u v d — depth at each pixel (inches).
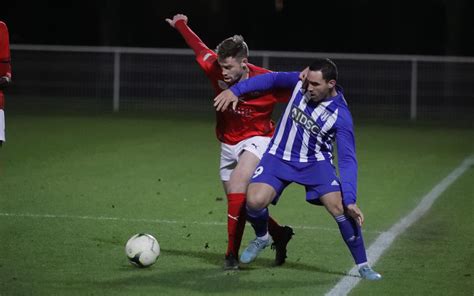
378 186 1034.1
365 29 2356.1
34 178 1043.3
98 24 2415.1
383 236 764.0
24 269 629.0
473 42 2281.0
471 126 1742.1
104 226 786.2
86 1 2416.3
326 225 807.7
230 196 634.8
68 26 2405.3
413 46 2343.8
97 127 1599.4
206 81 1878.7
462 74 1804.9
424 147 1405.0
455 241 746.2
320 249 710.5
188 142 1417.3
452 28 2215.8
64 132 1512.1
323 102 596.1
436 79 1817.2
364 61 1835.6
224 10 2358.5
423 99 1827.0
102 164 1168.8
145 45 2410.2
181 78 1883.6
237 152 657.0
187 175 1093.1
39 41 2379.4
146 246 631.2
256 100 643.5
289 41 2361.0
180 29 702.5
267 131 659.4
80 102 1918.1
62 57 1914.4
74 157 1226.0
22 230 760.3
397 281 613.9
